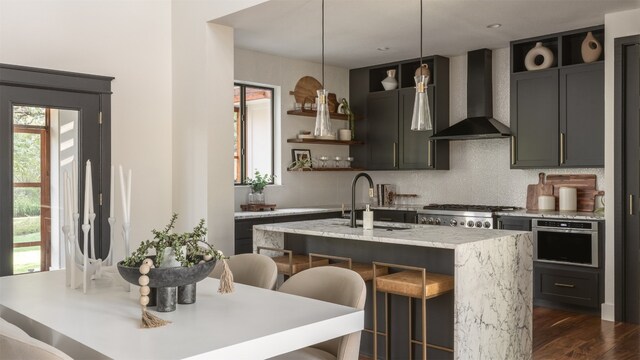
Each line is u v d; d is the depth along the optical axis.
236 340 1.77
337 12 4.69
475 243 3.24
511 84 5.77
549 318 4.86
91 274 2.65
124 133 4.96
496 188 6.25
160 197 5.21
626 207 4.73
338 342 2.41
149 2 5.14
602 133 5.13
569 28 5.29
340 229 3.94
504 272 3.52
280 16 4.80
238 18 4.86
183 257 2.14
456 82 6.53
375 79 7.13
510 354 3.57
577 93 5.30
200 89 5.01
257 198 6.18
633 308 4.69
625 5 4.57
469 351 3.18
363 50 6.18
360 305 2.33
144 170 5.09
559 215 5.12
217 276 3.03
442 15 4.82
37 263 4.39
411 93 6.55
